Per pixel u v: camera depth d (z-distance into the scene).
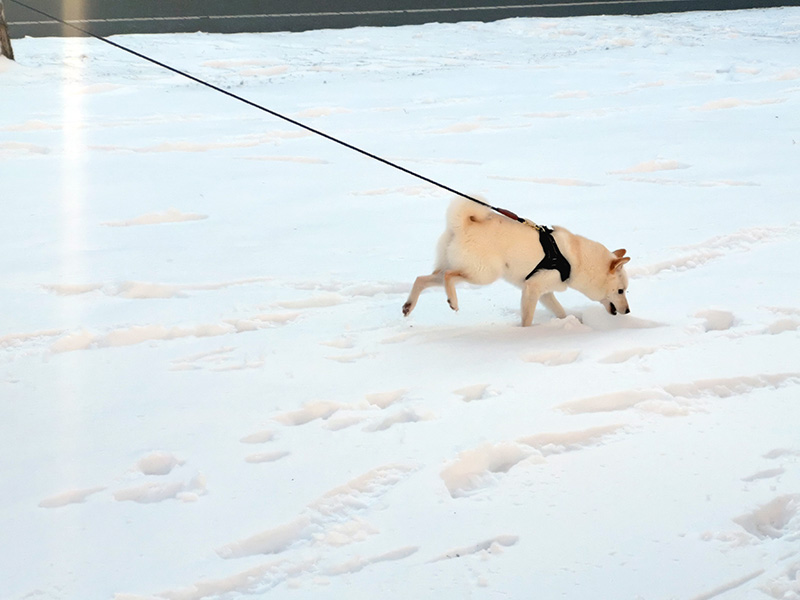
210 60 11.19
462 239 4.45
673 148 7.05
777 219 5.59
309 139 7.50
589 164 6.74
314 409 4.04
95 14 15.14
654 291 4.84
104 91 9.38
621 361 4.32
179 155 7.01
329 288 4.91
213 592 3.37
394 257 5.24
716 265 5.09
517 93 9.55
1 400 4.09
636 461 3.76
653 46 12.52
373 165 6.77
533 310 4.54
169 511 3.59
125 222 5.73
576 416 3.96
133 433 3.91
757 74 10.38
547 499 3.62
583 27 14.31
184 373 4.25
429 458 3.78
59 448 3.84
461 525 3.54
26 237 5.48
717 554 3.44
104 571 3.41
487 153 7.03
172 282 4.93
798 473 3.69
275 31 14.23
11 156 6.86
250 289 4.89
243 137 7.50
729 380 4.13
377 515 3.57
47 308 4.70
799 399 4.03
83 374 4.25
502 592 3.35
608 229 5.52
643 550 3.46
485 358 4.32
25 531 3.53
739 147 7.04
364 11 16.61
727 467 3.73
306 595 3.35
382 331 4.54
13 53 10.51
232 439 3.88
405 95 9.41
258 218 5.81
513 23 14.78
